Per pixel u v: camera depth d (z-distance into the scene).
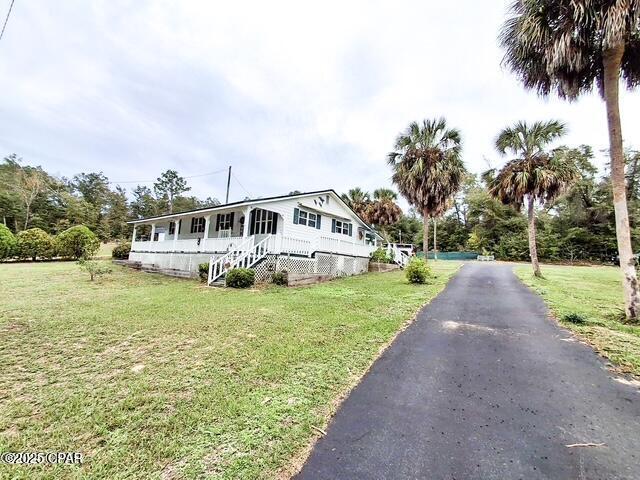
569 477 2.25
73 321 6.27
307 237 17.17
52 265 18.45
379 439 2.69
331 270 15.74
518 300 9.18
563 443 2.66
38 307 7.55
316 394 3.44
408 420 2.99
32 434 2.64
